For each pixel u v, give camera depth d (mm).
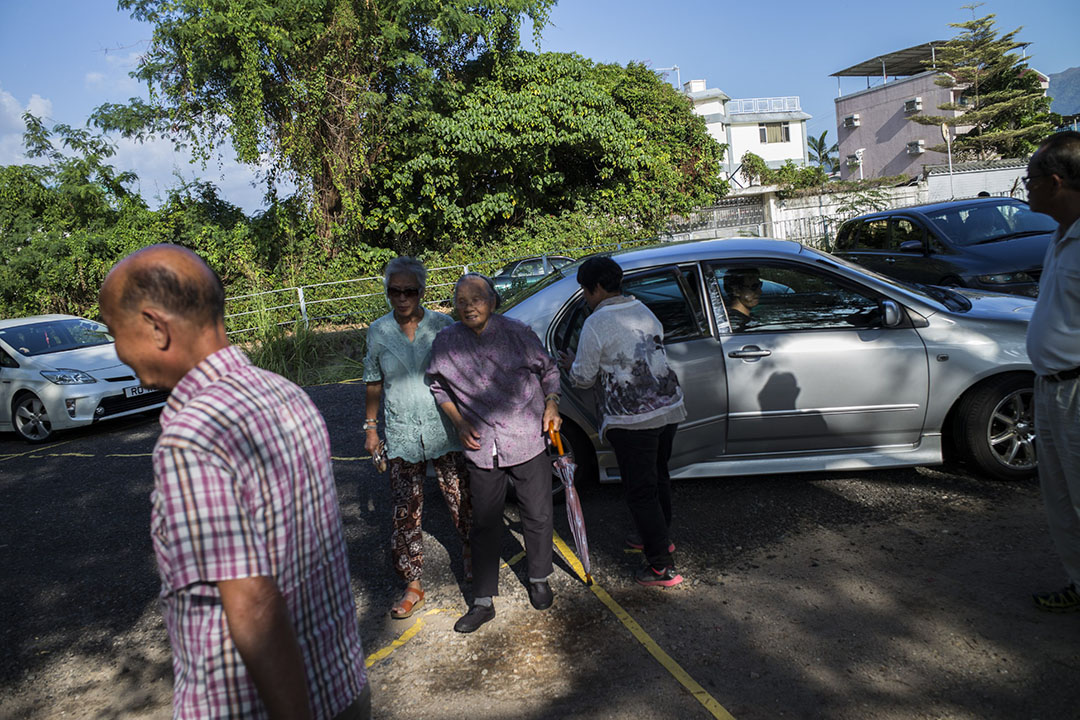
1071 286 2684
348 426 7379
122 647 3623
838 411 4383
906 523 3975
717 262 4484
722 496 4559
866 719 2529
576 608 3463
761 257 4492
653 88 27172
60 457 7734
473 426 3324
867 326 4422
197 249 18016
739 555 3816
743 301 4465
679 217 25219
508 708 2779
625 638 3166
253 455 1269
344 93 17266
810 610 3238
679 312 4398
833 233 23344
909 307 4434
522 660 3088
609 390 3475
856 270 4559
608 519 4410
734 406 4379
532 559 3441
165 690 3217
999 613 3070
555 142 19672
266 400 1341
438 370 3314
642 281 4410
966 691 2625
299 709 1236
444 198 19250
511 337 3348
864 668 2807
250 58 15805
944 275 8312
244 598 1190
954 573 3420
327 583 1423
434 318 3645
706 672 2873
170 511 1186
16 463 7738
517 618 3434
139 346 1328
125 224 18234
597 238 20391
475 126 18656
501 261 17000
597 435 4520
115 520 5500
